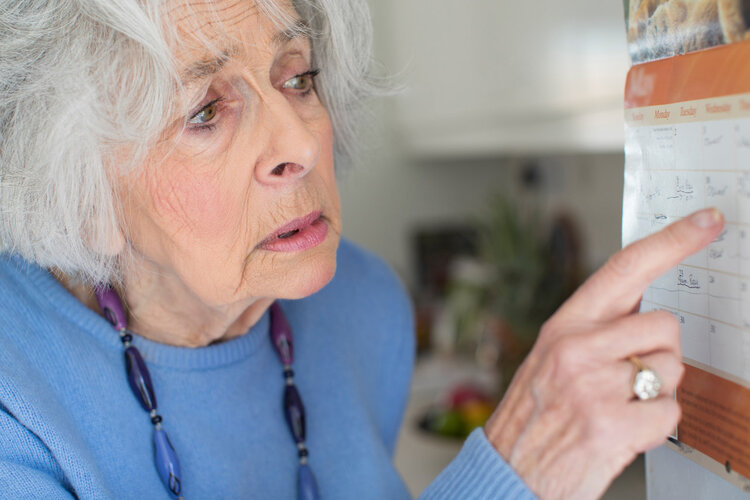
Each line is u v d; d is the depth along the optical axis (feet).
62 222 2.35
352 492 3.01
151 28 2.01
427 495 2.12
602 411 1.75
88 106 2.12
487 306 7.02
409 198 8.69
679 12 1.71
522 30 5.31
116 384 2.59
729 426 1.74
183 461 2.64
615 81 4.27
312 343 3.20
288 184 2.30
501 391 6.24
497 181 8.37
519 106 5.54
